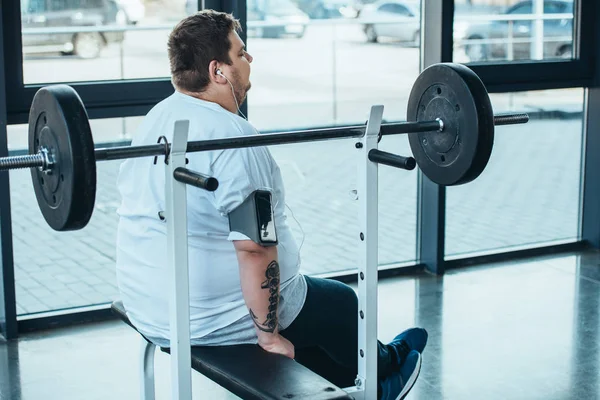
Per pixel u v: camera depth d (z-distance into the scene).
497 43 3.65
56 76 2.94
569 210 4.02
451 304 3.33
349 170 3.89
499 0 3.61
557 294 3.44
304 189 3.85
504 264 3.82
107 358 2.87
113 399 2.58
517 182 3.91
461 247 3.84
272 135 1.74
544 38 3.74
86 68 2.98
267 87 3.43
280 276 1.91
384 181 3.75
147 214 1.86
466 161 1.91
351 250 3.68
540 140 3.90
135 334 3.08
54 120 1.55
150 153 1.64
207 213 1.82
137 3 3.00
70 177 1.53
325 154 3.85
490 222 3.88
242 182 1.75
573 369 2.76
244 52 1.92
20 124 2.91
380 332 3.05
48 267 3.20
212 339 1.88
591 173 3.97
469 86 1.87
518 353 2.88
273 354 1.84
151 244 1.87
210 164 1.76
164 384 2.68
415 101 2.02
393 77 3.61
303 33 3.42
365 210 1.87
